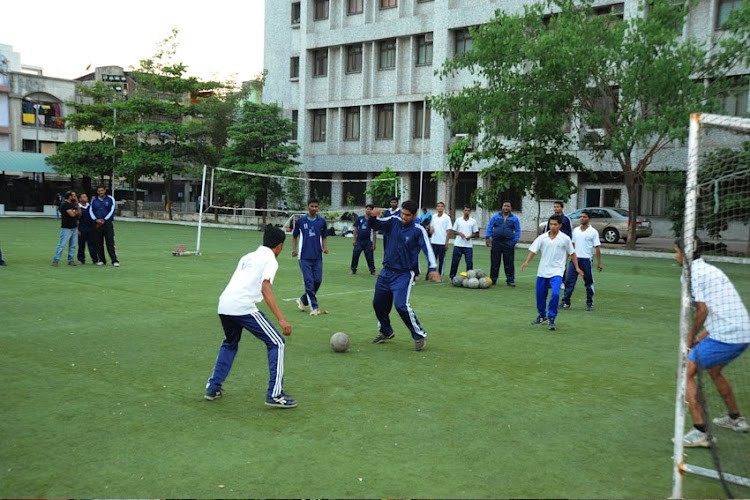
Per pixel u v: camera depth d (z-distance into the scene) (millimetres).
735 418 5699
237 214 43125
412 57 38125
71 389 6461
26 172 48469
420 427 5543
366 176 40875
